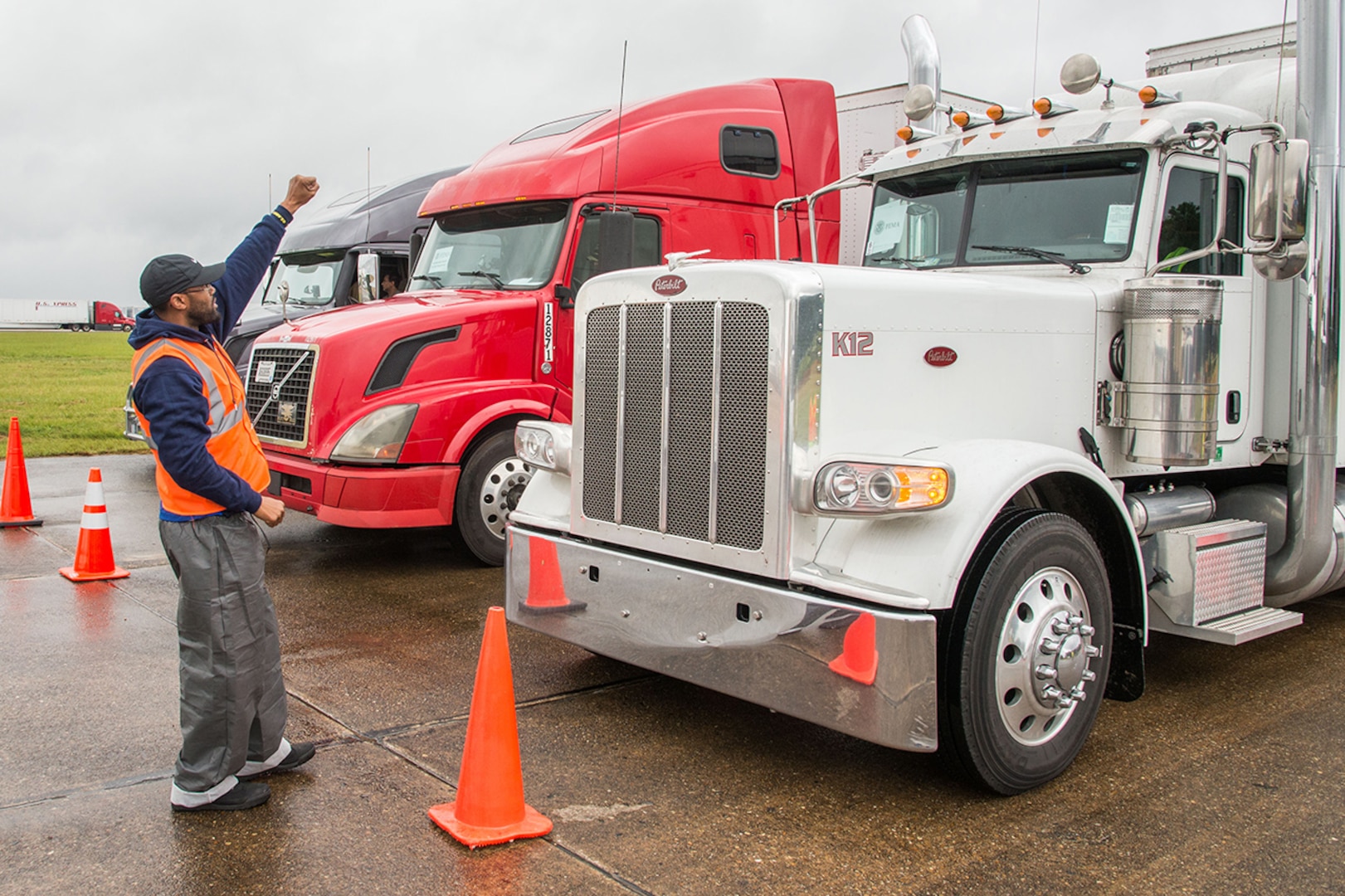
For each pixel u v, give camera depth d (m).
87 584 6.46
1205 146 4.52
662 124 7.60
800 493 3.52
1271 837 3.39
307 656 5.12
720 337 3.69
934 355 3.88
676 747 4.09
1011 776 3.62
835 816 3.51
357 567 7.08
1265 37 6.03
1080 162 4.76
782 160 8.14
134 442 13.70
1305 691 4.78
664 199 7.52
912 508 3.33
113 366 34.47
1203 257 4.76
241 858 3.15
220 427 3.41
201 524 3.35
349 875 3.06
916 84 6.04
